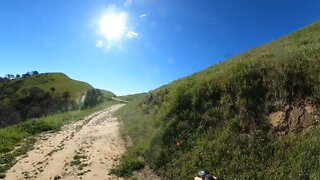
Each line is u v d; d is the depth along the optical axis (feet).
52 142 78.95
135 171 54.44
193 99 60.29
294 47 71.61
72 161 61.00
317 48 54.65
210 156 47.55
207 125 54.19
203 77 68.08
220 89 57.82
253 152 44.14
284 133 44.32
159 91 96.73
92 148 70.28
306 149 40.22
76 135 86.89
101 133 87.15
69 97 450.71
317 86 45.34
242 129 48.26
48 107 419.54
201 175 34.83
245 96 52.16
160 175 51.26
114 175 53.57
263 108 48.88
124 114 121.60
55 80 534.78
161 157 54.39
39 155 66.69
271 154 42.86
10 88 483.51
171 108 63.77
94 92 331.36
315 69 47.67
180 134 56.29
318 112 43.32
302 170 38.37
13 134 85.97
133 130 79.97
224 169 44.62
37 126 99.04
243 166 43.29
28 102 438.40
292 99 46.93
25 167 58.95
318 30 101.86
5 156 66.13
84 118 132.57
